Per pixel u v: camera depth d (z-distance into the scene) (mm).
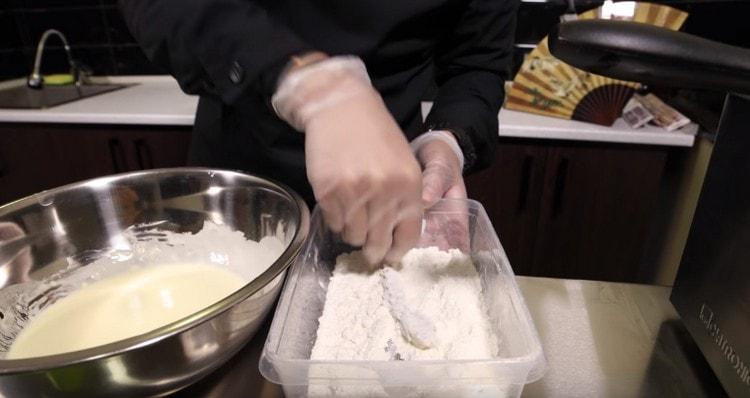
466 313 430
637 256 1155
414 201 403
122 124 1198
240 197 521
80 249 514
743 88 270
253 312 348
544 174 1106
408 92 723
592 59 275
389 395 326
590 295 469
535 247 1200
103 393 301
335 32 623
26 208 471
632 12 1031
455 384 323
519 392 325
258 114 446
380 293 452
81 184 504
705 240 365
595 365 380
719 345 344
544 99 1104
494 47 778
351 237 412
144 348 282
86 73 1564
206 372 345
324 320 424
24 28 1547
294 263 412
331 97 385
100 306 453
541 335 414
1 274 452
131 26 469
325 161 371
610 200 1105
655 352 395
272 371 320
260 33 389
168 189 533
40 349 404
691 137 998
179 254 553
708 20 1190
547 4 1261
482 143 695
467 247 542
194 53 408
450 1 650
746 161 322
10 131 1242
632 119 1052
